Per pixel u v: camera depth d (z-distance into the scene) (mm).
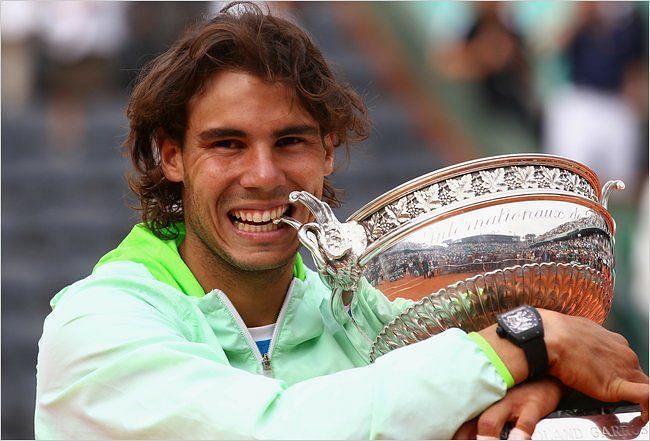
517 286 3900
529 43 15492
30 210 16688
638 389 3732
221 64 4203
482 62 15852
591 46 14672
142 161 4855
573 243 3953
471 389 3643
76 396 3947
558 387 3799
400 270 3949
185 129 4414
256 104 4172
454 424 3629
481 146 15953
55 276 15789
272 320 4633
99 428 3887
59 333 4086
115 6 16828
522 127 15539
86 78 17234
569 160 4062
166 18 16484
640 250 12852
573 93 14867
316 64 4500
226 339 4430
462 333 3773
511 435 3629
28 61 17359
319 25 17750
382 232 4020
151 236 4711
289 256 4375
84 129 17297
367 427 3607
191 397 3732
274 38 4348
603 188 4320
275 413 3680
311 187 4336
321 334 4652
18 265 15891
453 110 16281
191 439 3701
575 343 3758
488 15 15719
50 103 17359
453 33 16453
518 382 3744
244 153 4238
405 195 3982
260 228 4305
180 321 4285
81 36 17078
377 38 17344
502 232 3887
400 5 17094
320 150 4406
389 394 3625
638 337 12164
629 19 14578
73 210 16688
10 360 14492
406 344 4043
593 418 3963
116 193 16844
